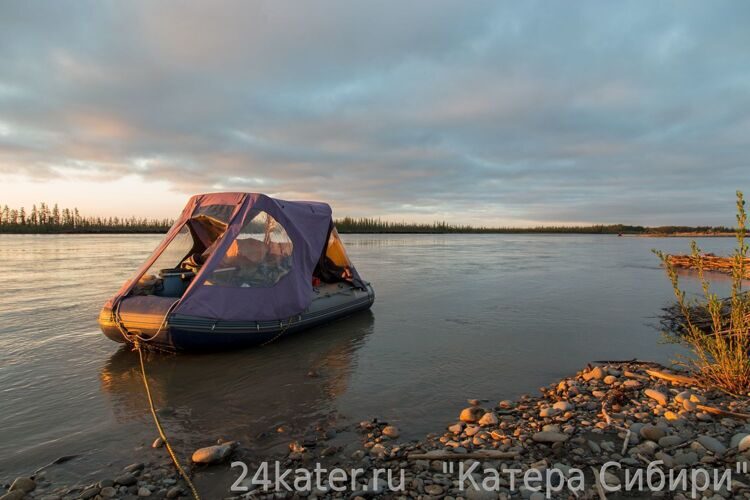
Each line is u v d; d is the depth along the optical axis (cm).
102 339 988
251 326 870
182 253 1003
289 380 738
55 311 1294
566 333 1081
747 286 1955
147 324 802
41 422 576
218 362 826
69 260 3005
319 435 533
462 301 1548
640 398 612
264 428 557
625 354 903
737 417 513
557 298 1619
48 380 732
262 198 984
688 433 482
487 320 1232
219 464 462
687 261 2833
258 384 718
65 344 947
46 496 408
